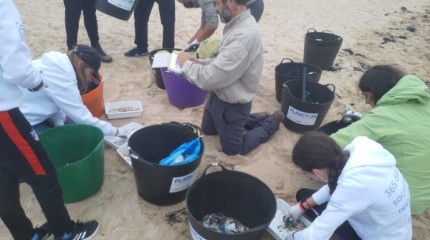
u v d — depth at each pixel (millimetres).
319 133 1776
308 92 3350
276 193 2516
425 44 5359
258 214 2172
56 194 1796
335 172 1654
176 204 2365
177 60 2809
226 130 2725
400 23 6184
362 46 5176
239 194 2207
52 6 5688
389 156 1639
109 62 4129
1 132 1505
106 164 2656
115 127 2840
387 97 1976
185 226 2223
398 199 1628
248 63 2406
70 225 2002
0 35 1368
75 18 3754
